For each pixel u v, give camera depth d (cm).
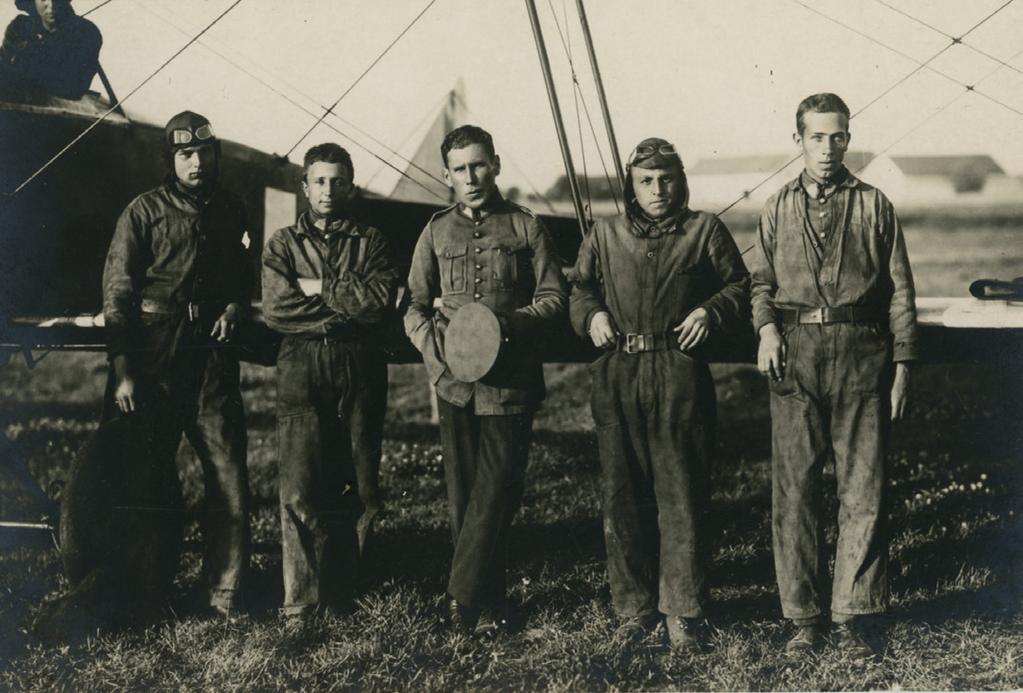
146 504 429
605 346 389
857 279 380
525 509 615
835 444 384
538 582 472
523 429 403
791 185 389
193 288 430
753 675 367
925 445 742
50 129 529
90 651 406
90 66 537
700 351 390
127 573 428
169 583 440
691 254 388
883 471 380
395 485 686
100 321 462
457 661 387
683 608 383
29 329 473
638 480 394
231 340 434
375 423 425
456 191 414
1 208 512
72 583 431
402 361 481
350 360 416
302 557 414
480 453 403
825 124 377
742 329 391
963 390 825
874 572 379
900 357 376
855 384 378
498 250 408
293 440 416
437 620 423
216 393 433
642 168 387
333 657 389
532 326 395
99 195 550
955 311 430
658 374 385
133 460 427
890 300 385
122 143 561
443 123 639
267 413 916
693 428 385
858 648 377
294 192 640
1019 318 423
